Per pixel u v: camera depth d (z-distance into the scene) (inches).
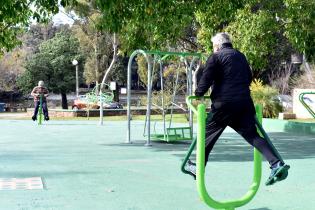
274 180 186.4
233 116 194.1
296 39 550.9
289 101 1148.5
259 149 192.1
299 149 444.1
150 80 466.9
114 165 339.6
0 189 252.4
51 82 1920.5
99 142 501.0
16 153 406.3
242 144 481.1
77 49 1936.5
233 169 324.5
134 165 340.2
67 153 407.2
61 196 237.1
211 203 186.2
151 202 226.4
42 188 255.9
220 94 192.9
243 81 194.5
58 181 276.5
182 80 1187.9
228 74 193.0
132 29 514.3
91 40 1695.4
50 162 353.1
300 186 267.3
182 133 508.1
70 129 677.3
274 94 878.4
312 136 574.9
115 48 1337.4
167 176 295.6
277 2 564.4
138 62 1646.2
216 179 288.7
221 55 194.5
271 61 1201.4
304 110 846.5
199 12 547.2
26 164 342.3
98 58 1763.0
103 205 219.8
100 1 388.2
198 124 182.4
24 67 1923.0
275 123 668.1
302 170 322.7
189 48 1137.4
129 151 422.6
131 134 595.2
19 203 221.6
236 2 511.2
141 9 438.6
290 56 1151.6
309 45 550.0
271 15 562.6
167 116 1076.5
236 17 574.6
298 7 540.1
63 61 1909.4
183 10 477.7
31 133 610.5
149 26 492.7
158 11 460.4
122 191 250.2
